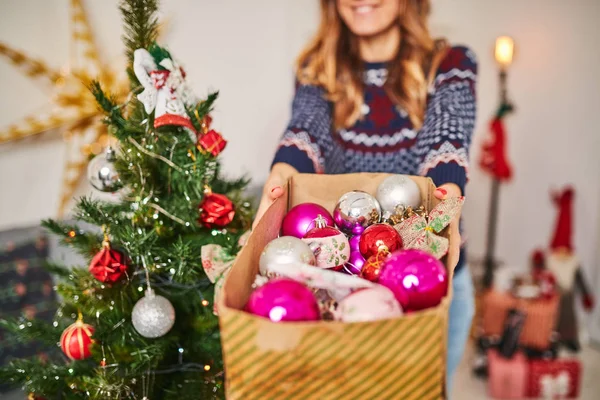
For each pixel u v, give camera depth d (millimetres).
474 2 2283
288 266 580
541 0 2291
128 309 967
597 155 2395
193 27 1959
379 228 704
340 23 1313
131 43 919
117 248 1001
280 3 2100
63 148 1747
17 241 1508
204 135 932
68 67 1710
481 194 2492
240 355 484
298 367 479
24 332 1061
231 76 2076
